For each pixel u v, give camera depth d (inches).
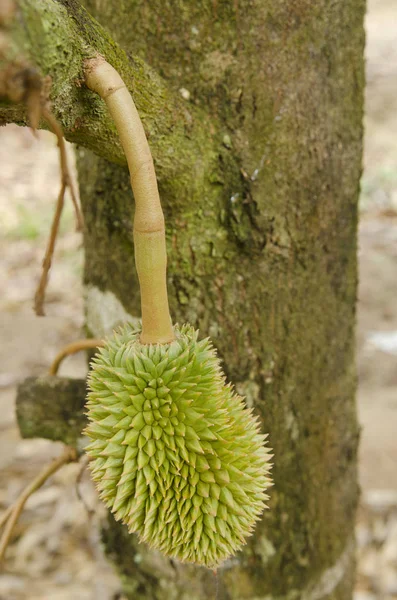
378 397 80.4
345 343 35.8
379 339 91.2
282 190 32.3
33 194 139.5
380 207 128.0
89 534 60.9
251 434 28.3
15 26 22.7
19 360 88.2
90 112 27.4
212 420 27.4
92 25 27.0
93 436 27.6
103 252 34.7
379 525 62.7
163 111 29.9
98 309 35.8
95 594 54.5
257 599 35.7
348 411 36.9
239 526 27.8
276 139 31.8
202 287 32.7
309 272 33.5
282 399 34.2
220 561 28.3
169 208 31.7
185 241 32.2
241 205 31.9
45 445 72.6
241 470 27.9
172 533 27.5
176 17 31.3
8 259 114.0
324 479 36.3
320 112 32.4
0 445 72.2
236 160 31.6
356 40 33.0
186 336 27.9
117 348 28.0
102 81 26.0
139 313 34.0
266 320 33.2
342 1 32.0
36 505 64.4
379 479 67.8
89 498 61.3
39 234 121.6
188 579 35.4
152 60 31.7
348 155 33.7
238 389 33.6
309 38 31.6
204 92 31.4
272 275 32.9
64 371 85.1
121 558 37.2
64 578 56.7
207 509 27.4
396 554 59.4
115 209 33.2
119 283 34.4
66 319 97.7
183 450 27.1
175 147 30.4
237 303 32.8
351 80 33.2
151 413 27.3
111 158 29.3
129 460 27.1
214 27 31.1
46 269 33.8
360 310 98.3
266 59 31.3
